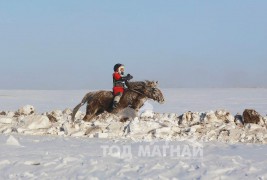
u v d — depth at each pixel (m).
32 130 15.10
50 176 7.43
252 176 7.34
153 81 15.31
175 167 7.99
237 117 16.09
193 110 36.66
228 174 7.51
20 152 9.80
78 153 9.83
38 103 49.19
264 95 70.44
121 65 15.59
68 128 14.80
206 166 8.04
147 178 7.12
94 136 14.03
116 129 14.54
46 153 9.62
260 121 15.44
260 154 10.06
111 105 15.60
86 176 7.36
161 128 14.11
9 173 7.66
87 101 16.09
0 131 15.38
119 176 7.36
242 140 13.34
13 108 41.06
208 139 13.58
